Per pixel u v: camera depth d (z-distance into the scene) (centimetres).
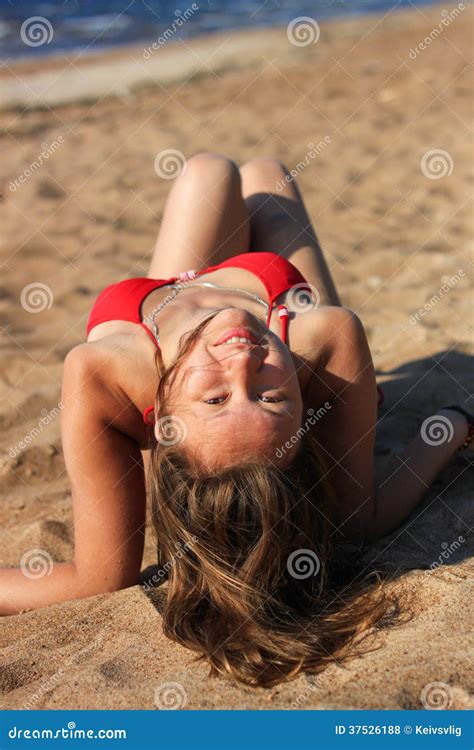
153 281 217
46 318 391
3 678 173
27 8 1777
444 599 178
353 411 200
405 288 392
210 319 174
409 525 214
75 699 165
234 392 166
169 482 170
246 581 166
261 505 164
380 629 174
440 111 749
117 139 734
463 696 151
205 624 175
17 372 337
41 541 232
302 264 258
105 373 188
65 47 1278
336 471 204
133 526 197
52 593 198
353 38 1246
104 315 208
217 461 165
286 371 172
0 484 269
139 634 182
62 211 549
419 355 321
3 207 560
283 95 871
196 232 254
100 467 192
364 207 526
